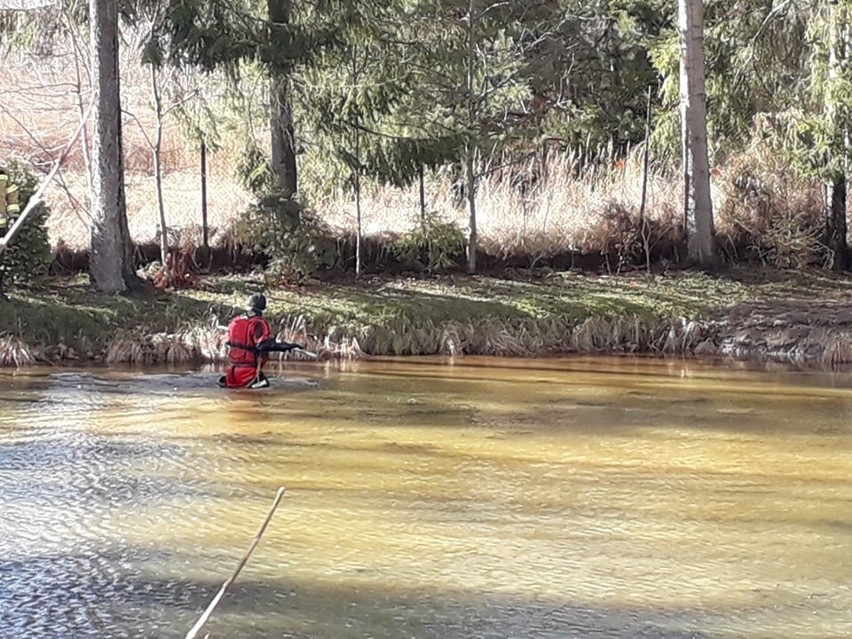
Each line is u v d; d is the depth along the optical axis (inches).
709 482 371.9
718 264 813.2
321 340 659.4
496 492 355.3
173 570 279.0
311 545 300.0
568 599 263.4
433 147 716.7
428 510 334.0
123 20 689.6
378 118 743.1
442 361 652.7
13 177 623.5
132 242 716.7
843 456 413.1
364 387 551.2
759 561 292.4
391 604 258.4
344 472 378.3
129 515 324.8
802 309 733.9
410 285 747.4
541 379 589.6
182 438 425.4
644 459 404.2
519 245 809.5
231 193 799.1
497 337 690.8
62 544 297.4
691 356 700.0
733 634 244.5
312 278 736.3
